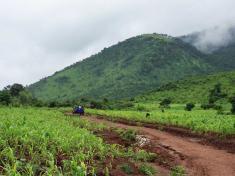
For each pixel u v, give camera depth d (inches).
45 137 677.3
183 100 5743.1
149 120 2092.8
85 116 2496.3
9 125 714.8
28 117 1248.8
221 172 757.3
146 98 6382.9
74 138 780.0
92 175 522.3
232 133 1427.2
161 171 710.5
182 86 6845.5
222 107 3540.8
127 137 1154.0
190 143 1208.8
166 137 1339.8
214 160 895.1
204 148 1103.0
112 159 670.5
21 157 538.9
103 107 4099.4
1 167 477.1
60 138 700.0
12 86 4215.1
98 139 888.9
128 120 2203.5
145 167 666.2
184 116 2073.1
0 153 522.0
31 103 4109.3
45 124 970.7
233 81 6510.8
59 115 2020.2
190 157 922.1
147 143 1094.4
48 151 591.2
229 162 876.0
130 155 789.9
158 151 965.8
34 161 538.3
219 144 1209.4
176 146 1109.1
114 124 1844.2
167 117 2055.9
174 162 832.9
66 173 500.4
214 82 6668.3
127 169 618.5
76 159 591.8
